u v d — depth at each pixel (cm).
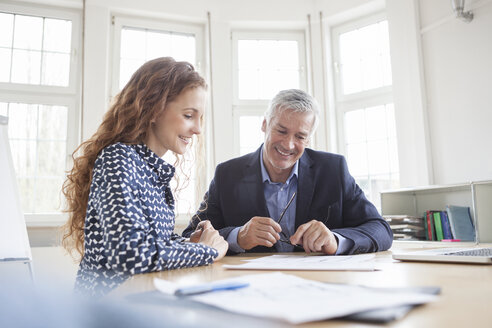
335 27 394
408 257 94
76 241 116
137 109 111
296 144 166
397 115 337
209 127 374
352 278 68
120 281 77
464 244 245
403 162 331
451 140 304
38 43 355
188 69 120
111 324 31
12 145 339
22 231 140
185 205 350
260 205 173
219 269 86
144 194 101
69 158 346
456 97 302
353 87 385
